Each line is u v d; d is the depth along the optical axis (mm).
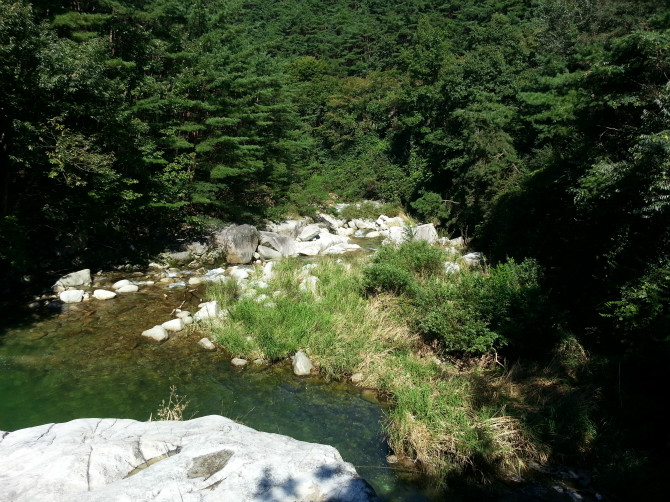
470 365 8562
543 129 19609
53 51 11180
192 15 20656
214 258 17188
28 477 3721
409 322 10023
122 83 14336
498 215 18047
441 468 5938
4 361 8711
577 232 10930
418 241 14648
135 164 15266
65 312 11305
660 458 5672
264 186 21219
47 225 14031
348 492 3693
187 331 10383
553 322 8680
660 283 7324
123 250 16203
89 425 4766
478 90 25109
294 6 70188
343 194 34188
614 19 21281
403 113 38344
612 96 10781
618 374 7305
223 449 4152
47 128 11875
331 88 45688
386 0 68312
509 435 6348
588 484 5684
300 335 9641
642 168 8406
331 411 7422
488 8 47625
